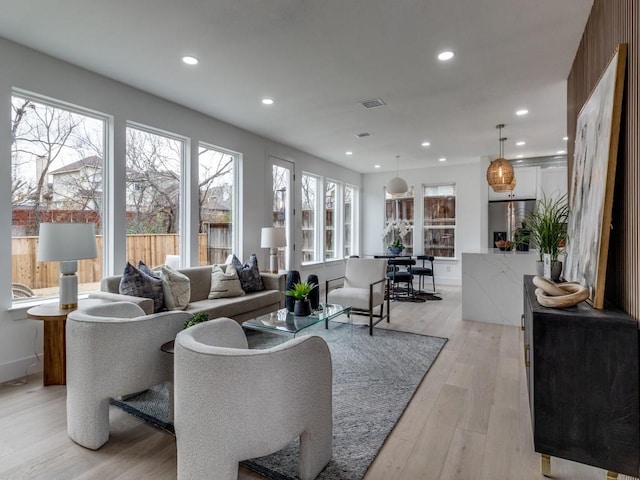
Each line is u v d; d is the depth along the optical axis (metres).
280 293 4.64
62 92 3.17
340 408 2.41
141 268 3.44
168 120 4.12
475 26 2.64
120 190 3.64
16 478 1.70
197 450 1.49
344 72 3.40
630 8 1.64
